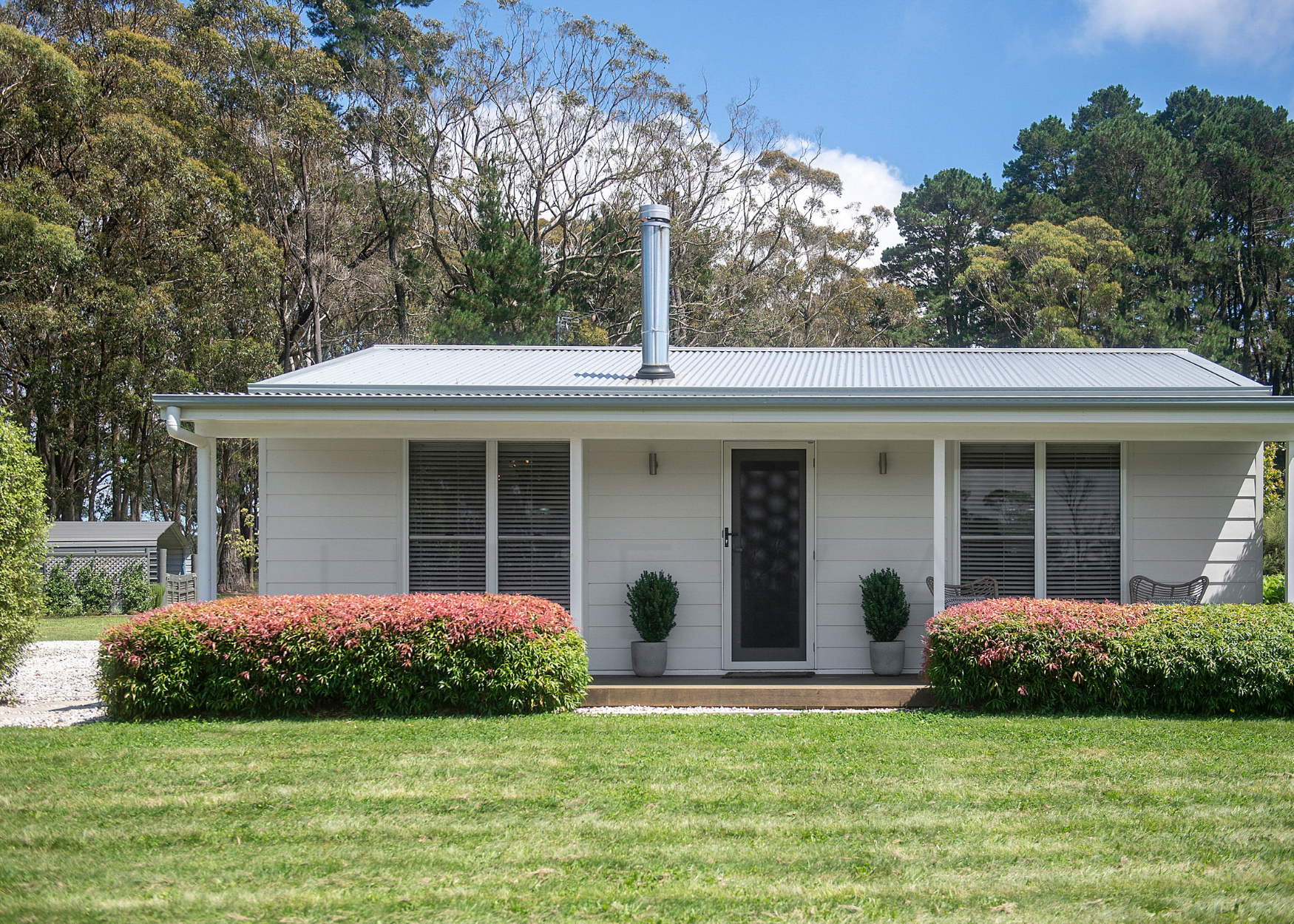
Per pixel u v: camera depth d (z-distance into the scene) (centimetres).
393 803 564
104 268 2531
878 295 4284
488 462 1041
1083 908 427
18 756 661
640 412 890
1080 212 4431
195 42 2717
